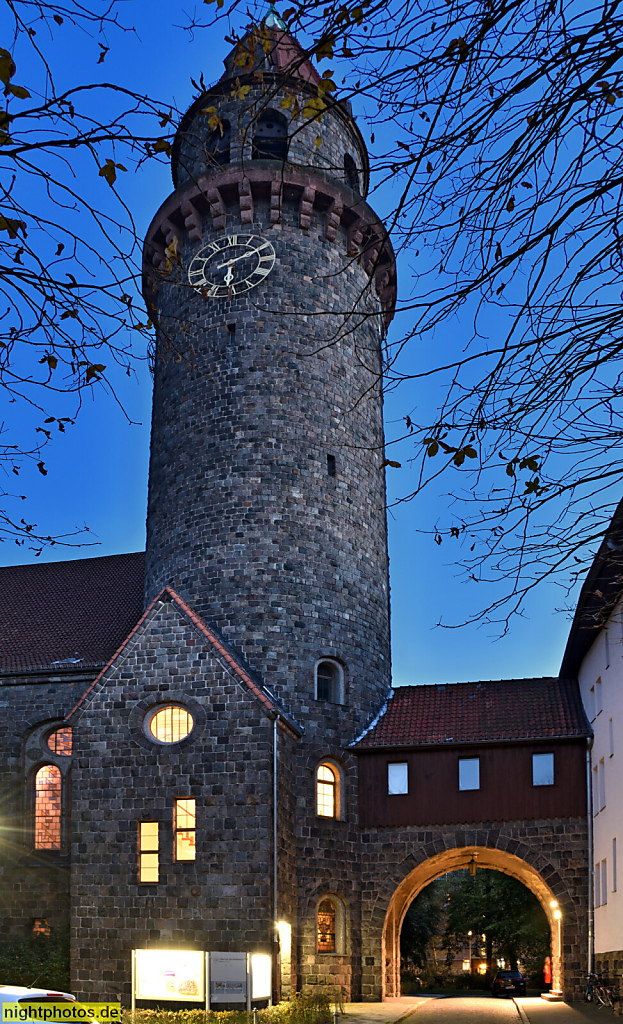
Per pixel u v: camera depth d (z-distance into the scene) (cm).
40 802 3534
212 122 912
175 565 3553
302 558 3478
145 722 3012
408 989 5378
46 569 4359
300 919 3131
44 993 1641
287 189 3769
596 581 2608
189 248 3875
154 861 2897
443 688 3719
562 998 3177
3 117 712
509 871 3972
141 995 2392
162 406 3841
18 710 3600
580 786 3297
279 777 2962
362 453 3781
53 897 3344
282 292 3709
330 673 3497
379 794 3400
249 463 3534
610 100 757
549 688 3641
